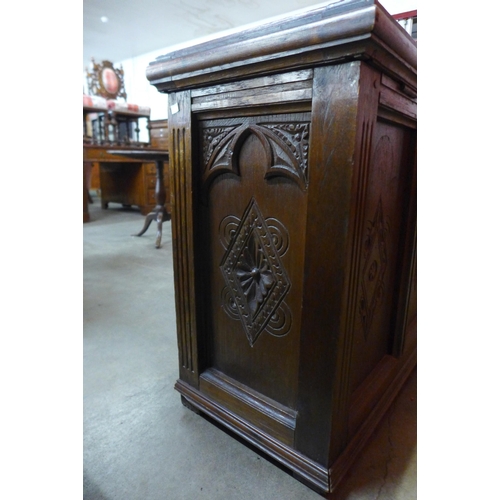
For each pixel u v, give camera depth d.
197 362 0.96
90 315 1.65
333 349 0.67
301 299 0.72
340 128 0.58
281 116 0.66
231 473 0.81
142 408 1.03
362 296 0.79
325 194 0.62
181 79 0.76
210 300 0.92
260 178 0.73
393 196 0.88
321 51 0.56
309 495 0.75
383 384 0.96
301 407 0.75
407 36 0.60
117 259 2.54
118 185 4.57
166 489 0.77
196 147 0.82
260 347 0.83
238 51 0.64
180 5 3.76
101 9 3.84
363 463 0.83
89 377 1.18
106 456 0.86
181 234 0.89
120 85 4.45
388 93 0.65
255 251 0.79
